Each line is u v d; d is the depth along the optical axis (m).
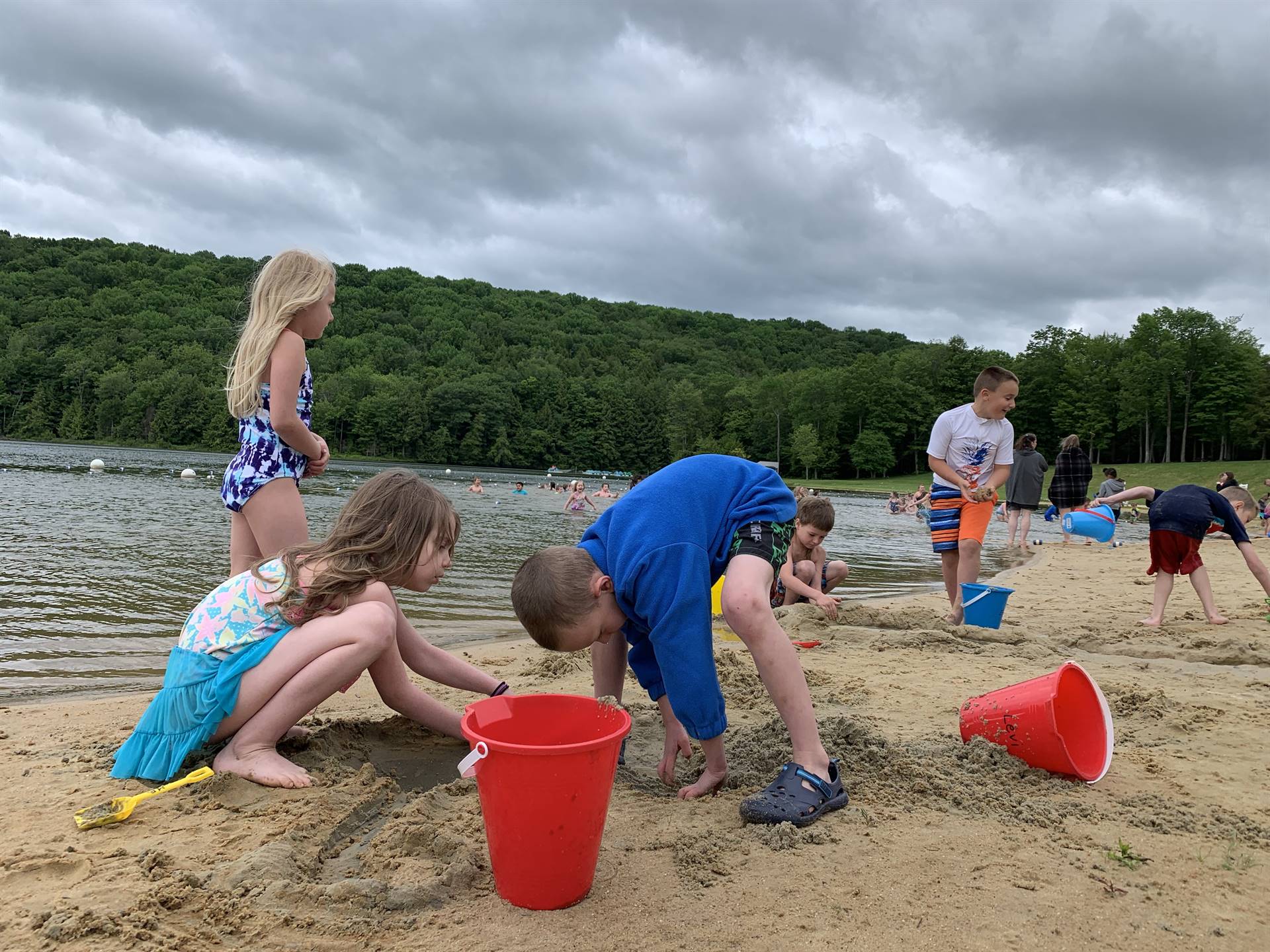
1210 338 65.56
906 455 87.25
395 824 2.32
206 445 77.81
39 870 2.00
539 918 1.87
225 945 1.73
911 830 2.35
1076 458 14.17
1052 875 2.07
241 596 2.75
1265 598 7.62
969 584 5.71
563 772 1.82
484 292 181.75
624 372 131.88
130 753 2.70
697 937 1.77
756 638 2.49
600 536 2.57
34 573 7.20
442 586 7.80
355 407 96.88
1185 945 1.77
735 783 2.72
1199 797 2.66
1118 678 4.38
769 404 98.00
